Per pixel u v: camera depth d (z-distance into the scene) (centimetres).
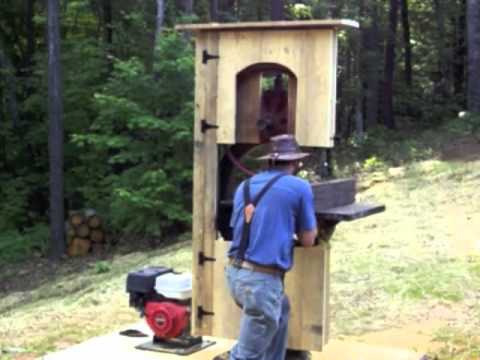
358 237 1005
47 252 1501
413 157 1579
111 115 1348
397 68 2984
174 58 1359
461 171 1324
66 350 571
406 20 2756
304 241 457
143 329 617
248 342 451
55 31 1480
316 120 496
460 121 1816
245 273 447
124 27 1859
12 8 2050
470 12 1903
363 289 786
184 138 1309
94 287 988
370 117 2292
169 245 1317
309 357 524
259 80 522
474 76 1894
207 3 1984
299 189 451
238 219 459
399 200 1195
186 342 558
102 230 1459
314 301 501
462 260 862
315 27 491
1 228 1708
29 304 1034
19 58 2080
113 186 1386
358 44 2138
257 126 523
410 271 834
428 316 705
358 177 1449
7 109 1962
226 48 518
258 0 2067
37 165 1873
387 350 575
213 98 526
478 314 703
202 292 535
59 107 1488
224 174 545
